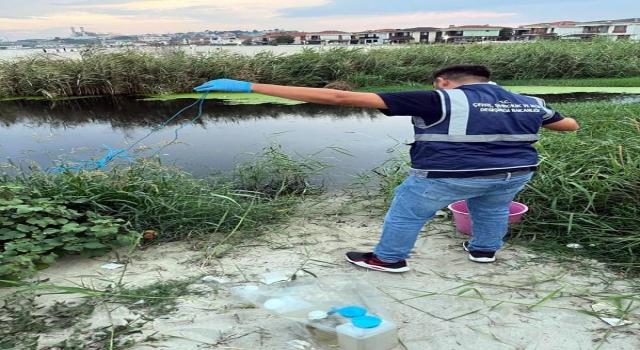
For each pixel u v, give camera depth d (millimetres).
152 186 3811
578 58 12898
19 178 3971
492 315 2518
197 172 5266
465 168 2588
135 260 3197
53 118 8859
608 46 13914
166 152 6168
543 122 2826
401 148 6254
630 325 2410
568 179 3730
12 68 11781
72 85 11836
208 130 7559
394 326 2270
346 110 9469
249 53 13398
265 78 12578
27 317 2443
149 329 2389
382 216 3979
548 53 13078
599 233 3289
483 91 2635
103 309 2561
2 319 2453
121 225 3357
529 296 2701
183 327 2404
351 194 4492
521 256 3199
